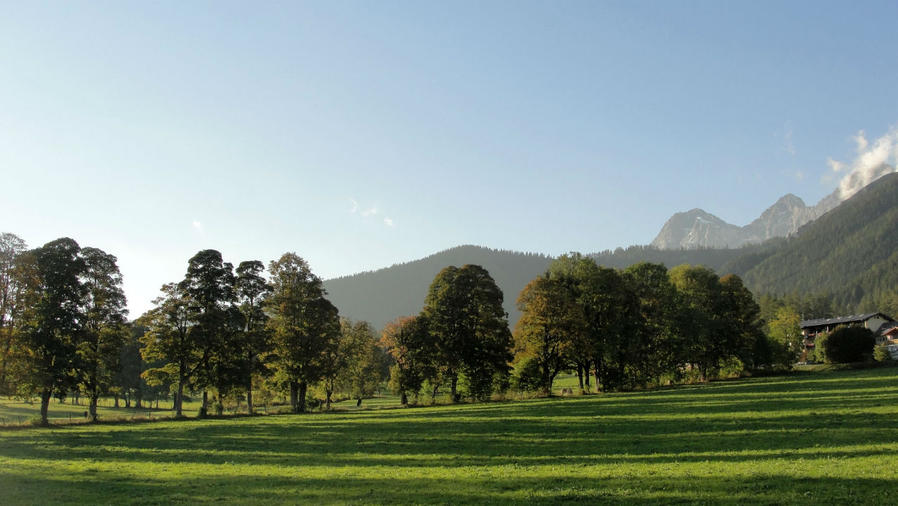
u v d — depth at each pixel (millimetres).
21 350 49281
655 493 17875
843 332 90625
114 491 21266
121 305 58281
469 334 70375
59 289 52406
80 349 55000
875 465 19719
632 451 26547
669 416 39062
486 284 71875
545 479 20953
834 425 30172
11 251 49938
